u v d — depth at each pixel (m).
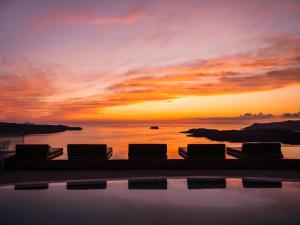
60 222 3.03
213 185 3.96
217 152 6.10
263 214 3.24
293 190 3.83
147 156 6.10
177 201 3.56
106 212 3.28
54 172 5.79
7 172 5.79
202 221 3.13
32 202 3.41
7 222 2.97
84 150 6.04
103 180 4.01
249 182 4.07
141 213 3.27
